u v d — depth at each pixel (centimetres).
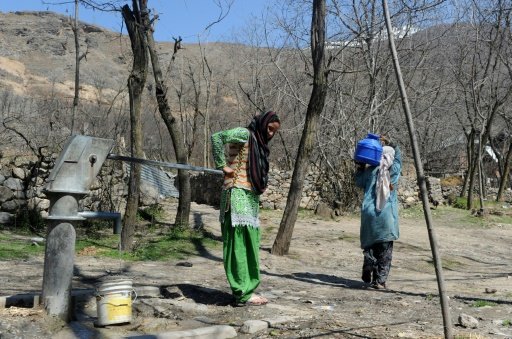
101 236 1073
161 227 1241
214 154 545
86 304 527
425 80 2455
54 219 435
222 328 446
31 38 7581
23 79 6638
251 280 557
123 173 1361
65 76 7012
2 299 474
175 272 779
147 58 947
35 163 1155
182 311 524
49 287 439
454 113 2934
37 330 412
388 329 470
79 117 2127
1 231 1045
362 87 2161
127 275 723
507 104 2972
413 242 1346
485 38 2517
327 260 1034
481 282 834
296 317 509
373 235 721
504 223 2023
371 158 730
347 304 595
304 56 2188
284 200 1950
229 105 3731
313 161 2091
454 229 1772
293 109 2622
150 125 3584
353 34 1964
